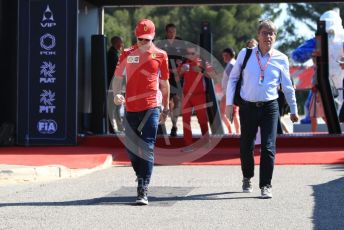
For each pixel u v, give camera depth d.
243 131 12.56
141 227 9.99
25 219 10.67
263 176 12.33
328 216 10.64
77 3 21.64
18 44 21.75
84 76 23.84
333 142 20.64
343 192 12.79
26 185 14.27
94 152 19.89
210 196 12.65
